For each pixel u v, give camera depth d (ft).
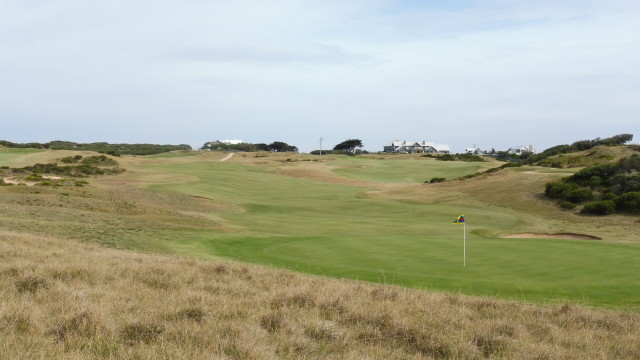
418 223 126.21
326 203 167.43
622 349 24.54
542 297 42.80
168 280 32.48
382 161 380.78
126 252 49.39
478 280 49.24
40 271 30.37
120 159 284.00
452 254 63.77
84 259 37.88
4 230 62.13
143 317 22.24
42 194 120.47
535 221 126.41
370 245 71.92
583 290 45.21
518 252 64.69
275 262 59.16
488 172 203.41
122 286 29.63
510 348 23.20
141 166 264.93
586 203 133.39
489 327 26.45
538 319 30.32
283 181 241.55
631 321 31.55
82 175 209.97
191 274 35.04
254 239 79.61
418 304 30.35
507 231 106.42
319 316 25.62
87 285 28.86
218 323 22.45
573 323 30.25
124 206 116.47
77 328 20.34
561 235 100.12
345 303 28.07
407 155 479.82
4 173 199.21
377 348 21.21
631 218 120.06
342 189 221.25
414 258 61.31
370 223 124.06
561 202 138.31
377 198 175.94
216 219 118.42
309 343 20.54
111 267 35.12
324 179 264.31
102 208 110.63
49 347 17.89
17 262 32.89
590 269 54.19
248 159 399.85
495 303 33.88
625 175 138.82
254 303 27.55
